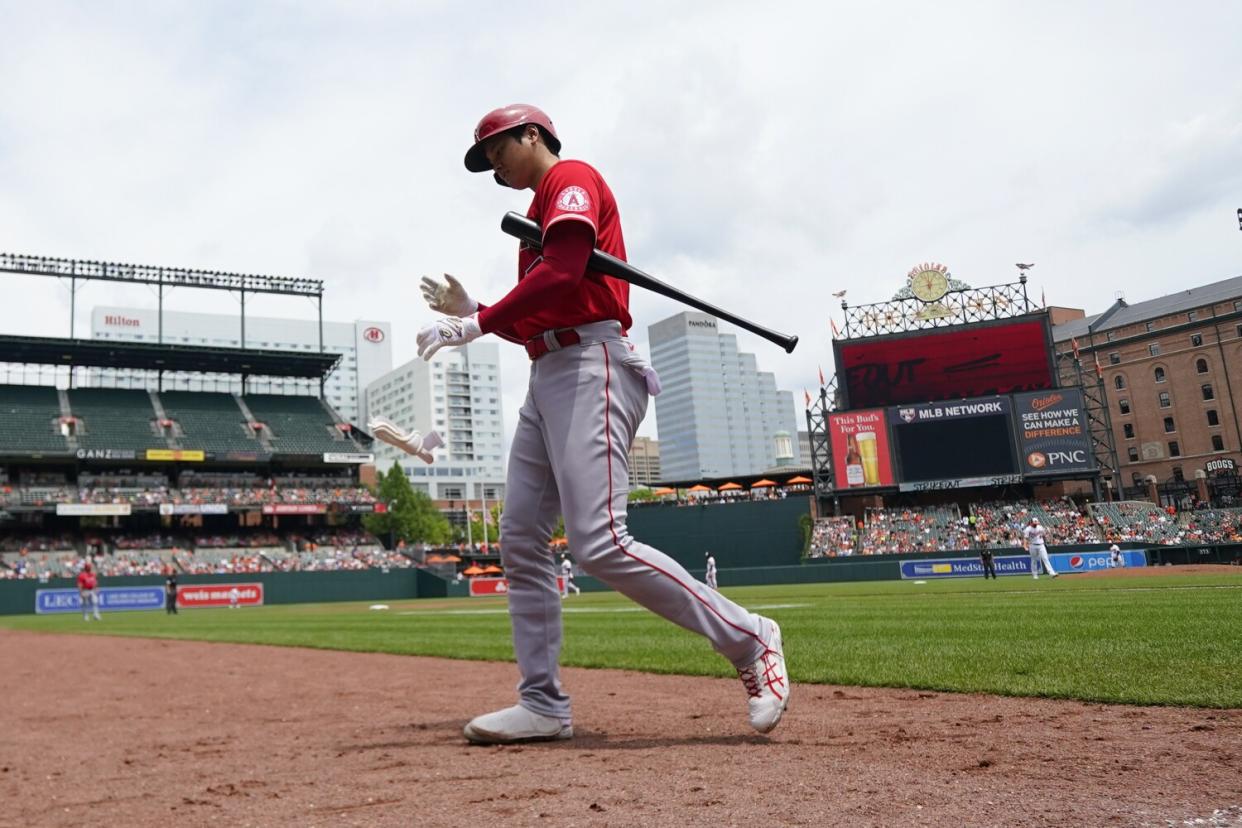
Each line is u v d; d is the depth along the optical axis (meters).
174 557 45.34
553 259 3.18
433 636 13.16
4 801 3.12
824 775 2.62
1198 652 5.37
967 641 7.23
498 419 144.12
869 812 2.18
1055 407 42.28
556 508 3.77
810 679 5.46
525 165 3.58
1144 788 2.31
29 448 45.38
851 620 11.02
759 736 3.48
